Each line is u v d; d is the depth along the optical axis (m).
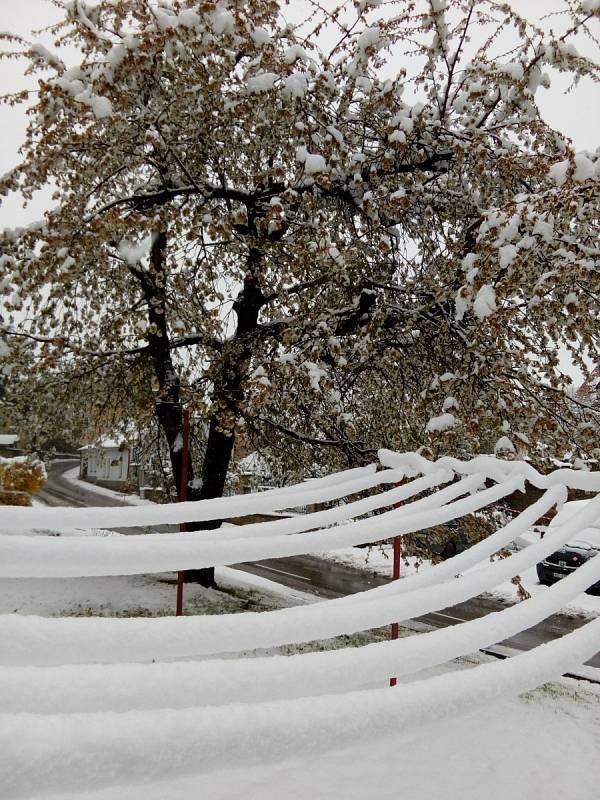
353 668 1.25
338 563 18.12
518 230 5.27
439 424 5.91
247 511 2.39
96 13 7.05
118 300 9.95
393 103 7.21
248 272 8.23
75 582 9.54
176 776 0.93
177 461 9.95
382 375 8.51
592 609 13.42
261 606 9.20
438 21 6.89
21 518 1.69
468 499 2.54
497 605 13.57
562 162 5.08
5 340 8.92
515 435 6.08
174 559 1.42
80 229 6.57
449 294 6.54
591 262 5.16
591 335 6.11
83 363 9.44
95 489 30.64
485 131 7.20
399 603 1.55
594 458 6.20
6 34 6.42
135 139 6.94
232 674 1.13
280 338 7.41
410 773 4.39
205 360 10.09
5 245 7.05
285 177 7.41
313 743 1.04
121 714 0.96
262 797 3.82
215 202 8.01
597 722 5.98
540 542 2.10
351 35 7.16
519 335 6.78
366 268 7.57
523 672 1.40
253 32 6.52
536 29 6.51
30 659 1.05
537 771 4.63
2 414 9.99
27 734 0.86
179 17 6.23
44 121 6.61
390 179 7.62
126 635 1.14
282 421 9.07
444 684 1.27
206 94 6.77
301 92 6.45
